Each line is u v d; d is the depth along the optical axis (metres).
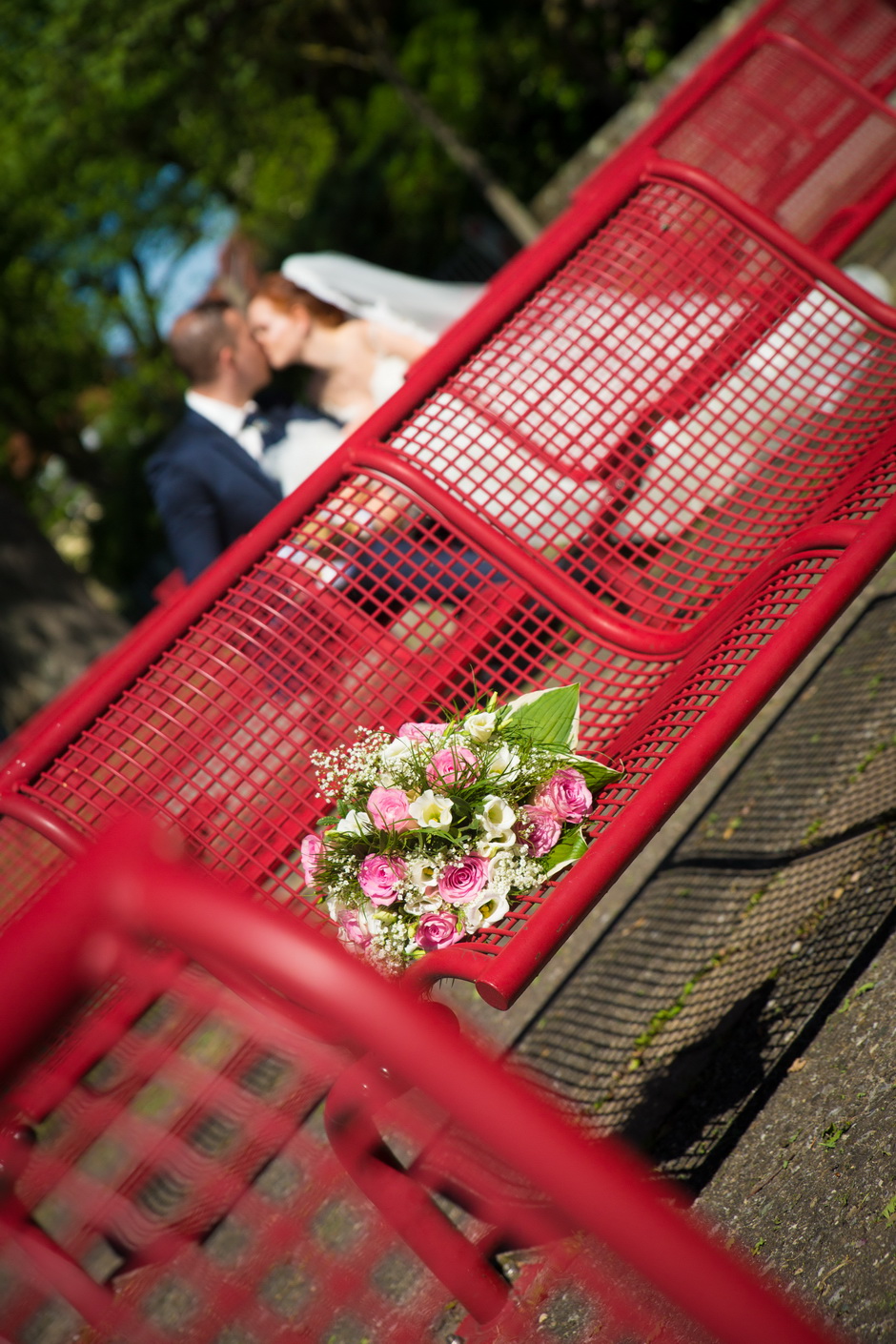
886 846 2.68
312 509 2.64
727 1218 2.12
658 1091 2.61
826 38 4.79
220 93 14.51
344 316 5.63
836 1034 2.31
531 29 15.55
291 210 19.08
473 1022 3.52
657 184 3.04
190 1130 2.16
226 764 2.42
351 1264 1.70
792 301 2.99
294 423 5.07
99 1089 2.32
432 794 2.02
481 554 2.62
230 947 0.94
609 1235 0.91
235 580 2.57
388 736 2.27
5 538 10.52
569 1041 3.11
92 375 20.27
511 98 15.93
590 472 2.73
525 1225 2.02
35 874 3.03
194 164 17.06
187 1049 2.32
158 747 2.47
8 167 15.31
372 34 13.45
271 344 5.57
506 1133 0.94
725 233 3.01
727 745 1.92
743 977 2.72
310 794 2.43
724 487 2.76
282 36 14.38
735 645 2.17
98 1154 2.75
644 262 2.96
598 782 2.12
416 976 1.92
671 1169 2.36
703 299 3.00
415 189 15.99
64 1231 3.01
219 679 2.50
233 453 4.81
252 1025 1.92
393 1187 2.05
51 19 12.15
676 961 3.04
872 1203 1.89
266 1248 1.69
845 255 6.10
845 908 2.61
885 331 2.93
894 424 2.60
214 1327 1.62
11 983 0.82
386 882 1.98
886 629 3.58
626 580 2.64
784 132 4.65
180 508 4.78
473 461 2.70
